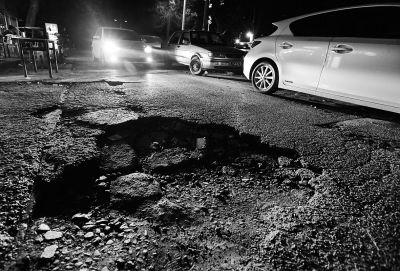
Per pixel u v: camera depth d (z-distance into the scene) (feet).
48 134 10.27
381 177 8.79
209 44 32.01
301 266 5.54
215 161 10.00
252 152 10.77
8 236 5.82
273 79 19.45
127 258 5.65
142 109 13.75
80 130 10.87
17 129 10.50
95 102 14.51
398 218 6.93
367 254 5.84
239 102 16.92
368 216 6.99
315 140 11.44
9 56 39.55
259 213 7.23
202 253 5.88
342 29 15.64
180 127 12.42
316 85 16.62
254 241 6.23
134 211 7.14
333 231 6.46
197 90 19.75
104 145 10.40
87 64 36.63
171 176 8.95
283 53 18.26
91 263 5.49
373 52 14.01
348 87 15.17
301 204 7.59
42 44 24.30
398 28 13.60
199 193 8.11
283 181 8.84
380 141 11.92
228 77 30.60
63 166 8.28
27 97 14.88
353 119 15.01
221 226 6.72
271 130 12.26
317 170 9.31
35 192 7.23
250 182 8.80
